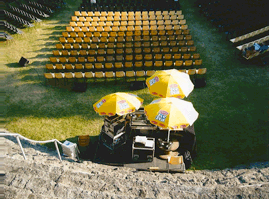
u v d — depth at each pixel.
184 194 6.67
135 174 8.15
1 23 17.86
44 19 19.88
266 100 11.90
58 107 11.97
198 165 8.99
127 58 14.09
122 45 15.27
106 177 7.50
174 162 8.71
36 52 15.88
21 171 7.09
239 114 11.19
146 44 15.05
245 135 10.16
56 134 10.51
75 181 7.06
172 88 9.57
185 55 13.95
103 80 13.62
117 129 9.16
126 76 13.15
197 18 19.64
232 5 19.02
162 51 14.66
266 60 14.31
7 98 12.52
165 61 14.32
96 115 11.52
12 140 9.66
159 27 16.81
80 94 12.73
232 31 17.06
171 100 8.68
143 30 16.75
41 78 13.81
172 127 7.97
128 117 10.05
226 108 11.55
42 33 17.94
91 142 10.06
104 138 9.62
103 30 17.16
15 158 7.79
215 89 12.71
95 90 12.98
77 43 16.06
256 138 10.02
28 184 6.59
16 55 15.60
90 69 14.25
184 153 9.18
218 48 15.90
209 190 6.88
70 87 13.20
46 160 8.29
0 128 10.79
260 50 13.68
